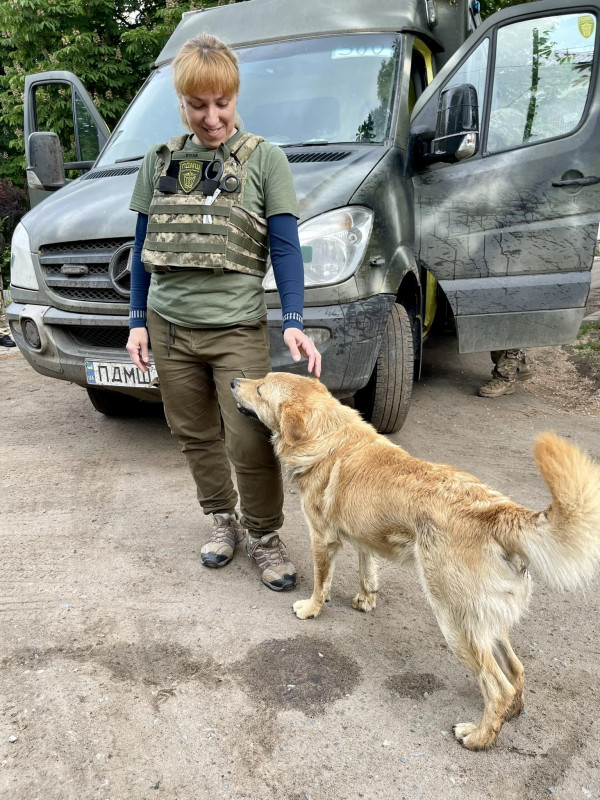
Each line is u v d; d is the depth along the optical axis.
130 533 3.35
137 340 2.77
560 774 1.91
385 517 2.21
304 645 2.47
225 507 3.11
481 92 4.36
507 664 2.13
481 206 4.34
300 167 3.73
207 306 2.54
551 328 4.51
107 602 2.74
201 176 2.43
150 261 2.52
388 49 4.43
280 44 4.72
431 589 2.06
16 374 6.52
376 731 2.07
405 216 3.98
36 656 2.40
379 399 4.20
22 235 4.20
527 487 3.82
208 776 1.89
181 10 10.00
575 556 1.76
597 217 4.36
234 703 2.18
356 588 2.91
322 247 3.39
